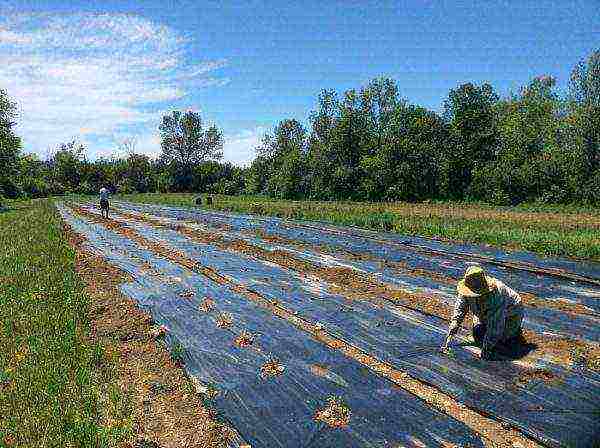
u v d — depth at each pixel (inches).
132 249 798.5
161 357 341.7
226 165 3956.7
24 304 438.9
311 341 369.1
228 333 388.5
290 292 504.1
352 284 537.3
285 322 413.4
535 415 261.7
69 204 2244.1
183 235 980.6
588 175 2069.4
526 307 455.2
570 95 2166.6
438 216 1339.8
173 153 3939.5
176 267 643.5
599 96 2103.8
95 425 242.8
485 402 275.1
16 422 247.3
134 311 435.5
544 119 2400.3
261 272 605.0
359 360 335.3
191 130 3912.4
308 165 2797.7
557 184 2133.4
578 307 458.6
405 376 309.6
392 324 402.3
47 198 3129.9
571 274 596.1
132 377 308.5
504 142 2417.6
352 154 2691.9
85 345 341.4
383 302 465.7
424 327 393.7
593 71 2097.7
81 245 850.8
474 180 2338.8
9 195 3026.6
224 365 329.4
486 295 325.1
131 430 246.8
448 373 309.9
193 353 349.4
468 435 246.5
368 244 839.7
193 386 299.4
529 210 1726.1
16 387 279.7
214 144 4005.9
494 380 300.7
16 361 318.0
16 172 2824.8
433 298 480.7
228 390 294.7
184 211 1720.0
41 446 228.4
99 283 548.1
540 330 391.9
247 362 333.4
